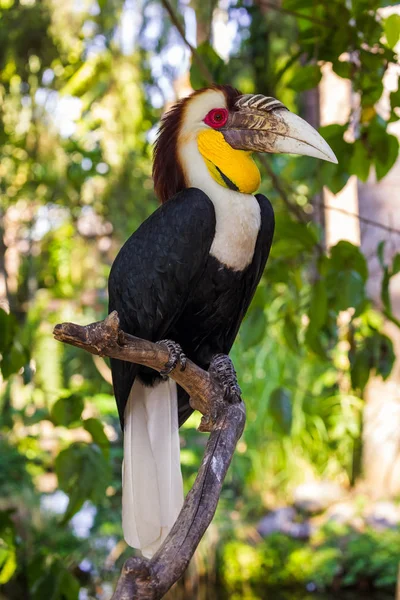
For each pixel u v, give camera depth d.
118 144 10.40
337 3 5.87
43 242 12.04
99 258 11.91
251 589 11.03
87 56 9.79
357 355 6.36
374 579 10.83
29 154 9.65
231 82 11.35
